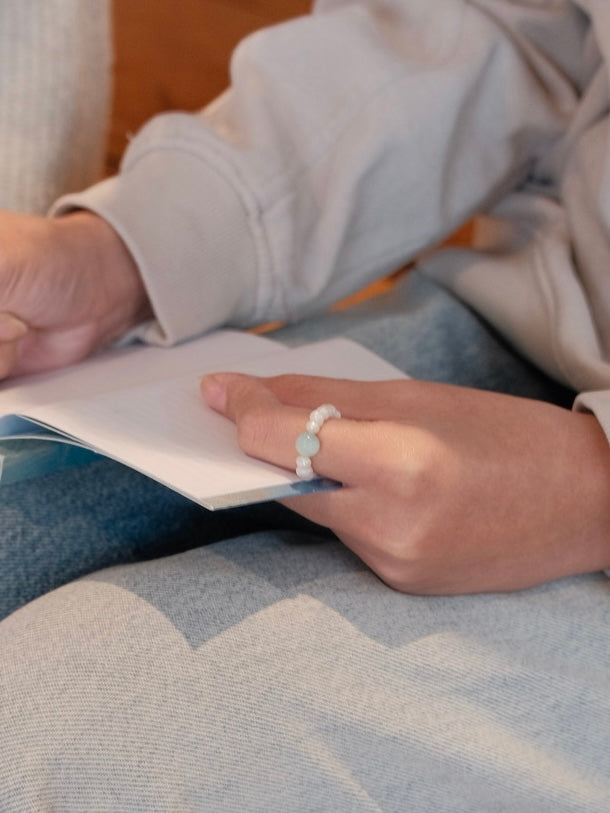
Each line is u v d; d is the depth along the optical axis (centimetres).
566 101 85
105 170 195
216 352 75
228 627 52
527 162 89
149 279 74
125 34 198
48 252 68
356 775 51
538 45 86
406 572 54
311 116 82
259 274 81
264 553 58
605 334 77
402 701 52
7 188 90
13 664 53
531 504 54
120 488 66
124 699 50
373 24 85
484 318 86
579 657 55
